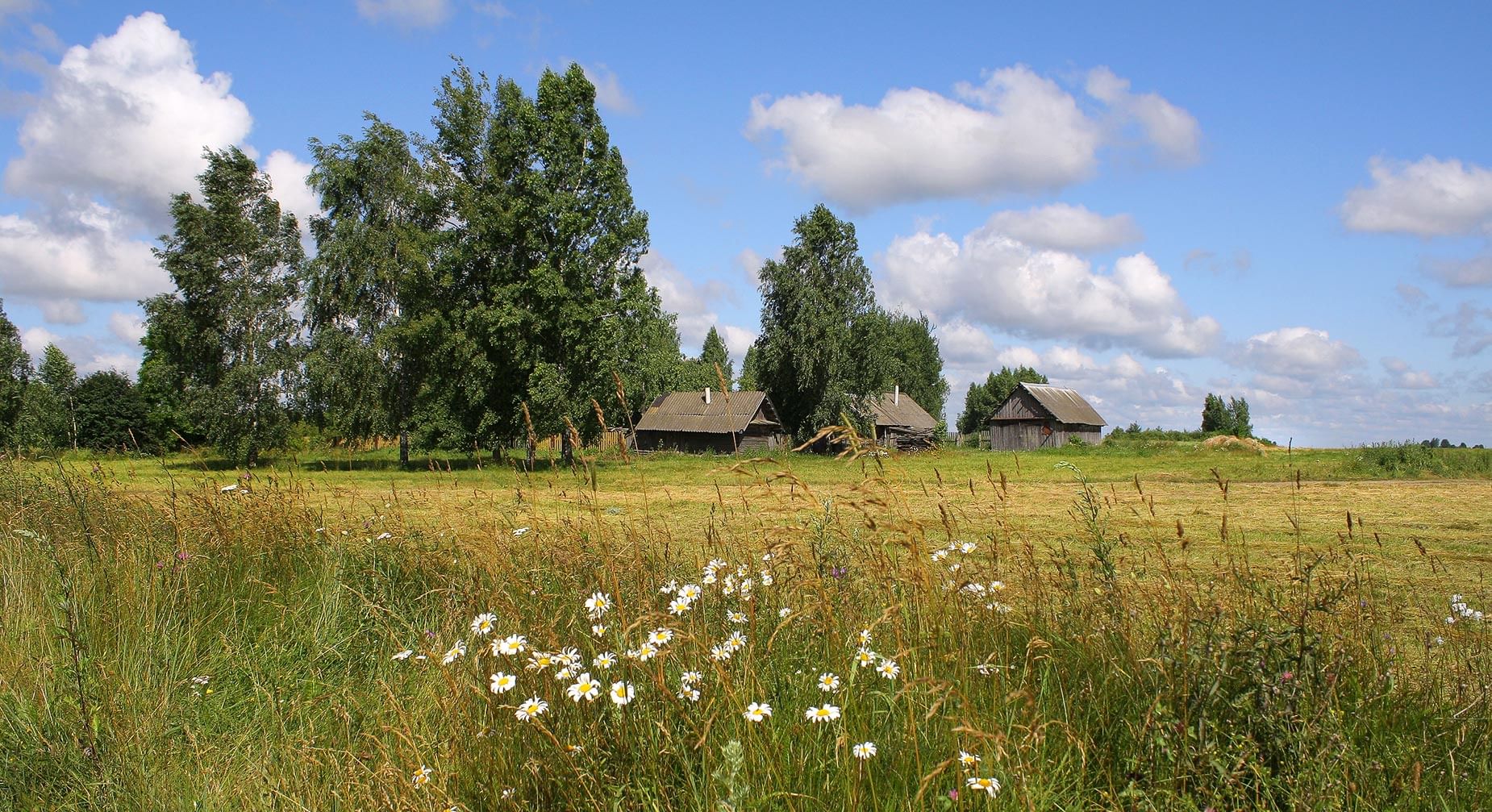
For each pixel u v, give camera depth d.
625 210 42.38
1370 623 4.34
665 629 3.36
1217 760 2.87
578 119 42.12
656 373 59.50
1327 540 11.81
